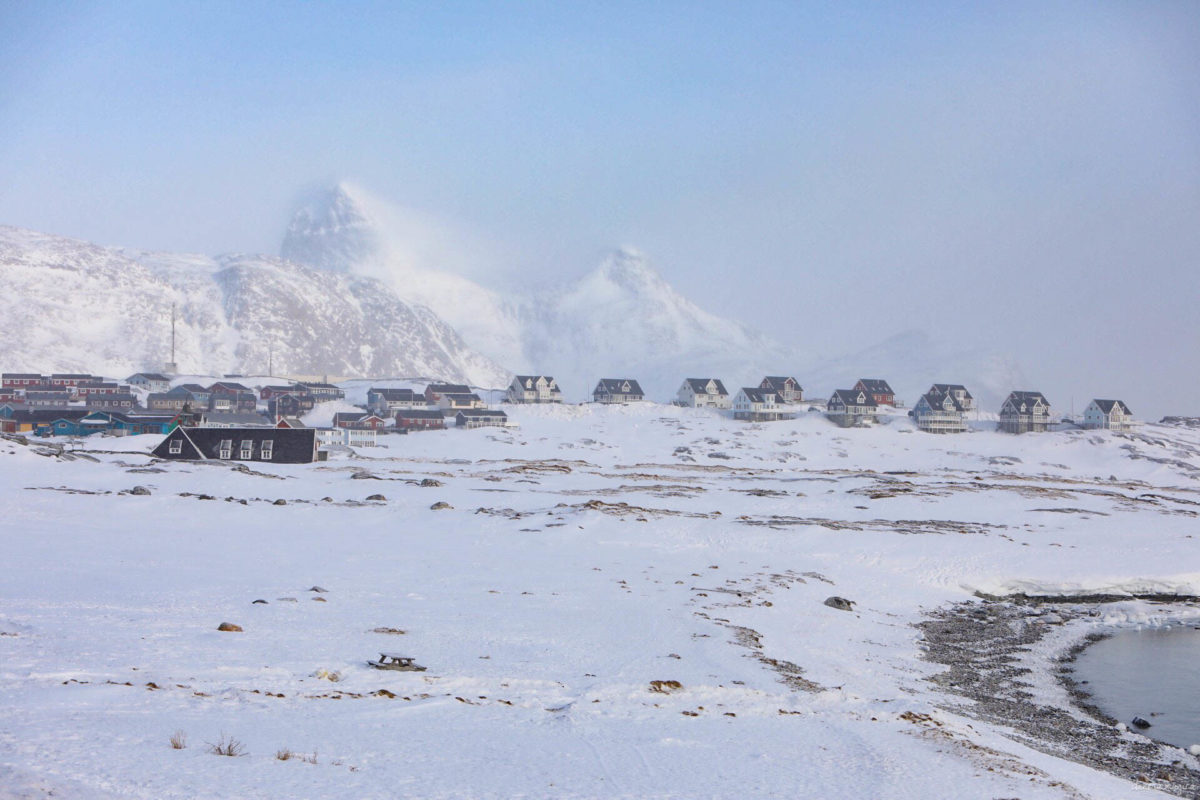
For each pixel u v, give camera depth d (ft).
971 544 271.08
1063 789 79.15
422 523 255.70
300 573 169.58
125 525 222.69
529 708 87.76
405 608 140.46
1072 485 516.32
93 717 68.08
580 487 387.34
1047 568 244.63
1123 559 257.55
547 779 65.72
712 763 74.33
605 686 99.55
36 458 319.68
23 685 75.97
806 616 171.83
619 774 68.95
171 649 97.60
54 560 162.71
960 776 77.82
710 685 105.40
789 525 284.20
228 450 396.78
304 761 63.16
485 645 117.39
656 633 135.95
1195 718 125.08
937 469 629.92
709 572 208.23
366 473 380.58
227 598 135.64
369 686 89.56
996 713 121.80
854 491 388.57
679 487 399.65
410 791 59.52
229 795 54.49
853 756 80.84
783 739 84.74
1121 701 134.10
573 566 204.03
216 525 233.55
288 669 93.15
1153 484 593.42
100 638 99.50
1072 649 171.83
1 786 50.11
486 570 190.29
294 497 301.22
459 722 79.51
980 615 198.90
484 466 491.31
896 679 132.87
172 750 61.87
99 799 50.98
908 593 213.46
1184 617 204.54
